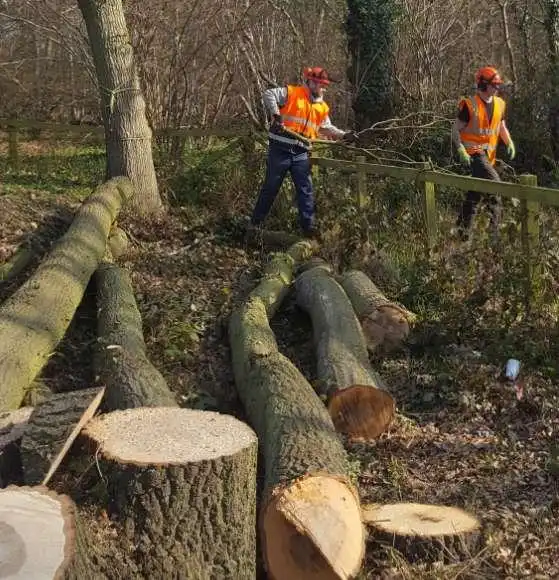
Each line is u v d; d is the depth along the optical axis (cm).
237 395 545
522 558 360
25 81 1838
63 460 336
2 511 257
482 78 846
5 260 776
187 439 327
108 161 1007
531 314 614
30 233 841
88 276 685
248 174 1038
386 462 462
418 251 746
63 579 232
